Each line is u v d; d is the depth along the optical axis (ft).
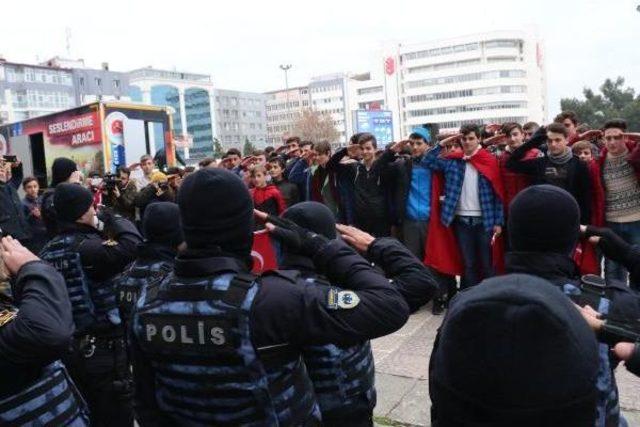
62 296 6.03
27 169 42.47
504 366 2.82
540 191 5.86
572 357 2.82
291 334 4.94
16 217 20.80
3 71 266.36
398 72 421.18
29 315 5.60
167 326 5.17
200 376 5.04
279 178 22.25
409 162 19.69
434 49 408.26
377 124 79.87
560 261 5.74
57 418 6.06
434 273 18.92
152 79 374.63
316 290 5.08
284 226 5.89
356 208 20.07
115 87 307.99
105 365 10.00
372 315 5.05
